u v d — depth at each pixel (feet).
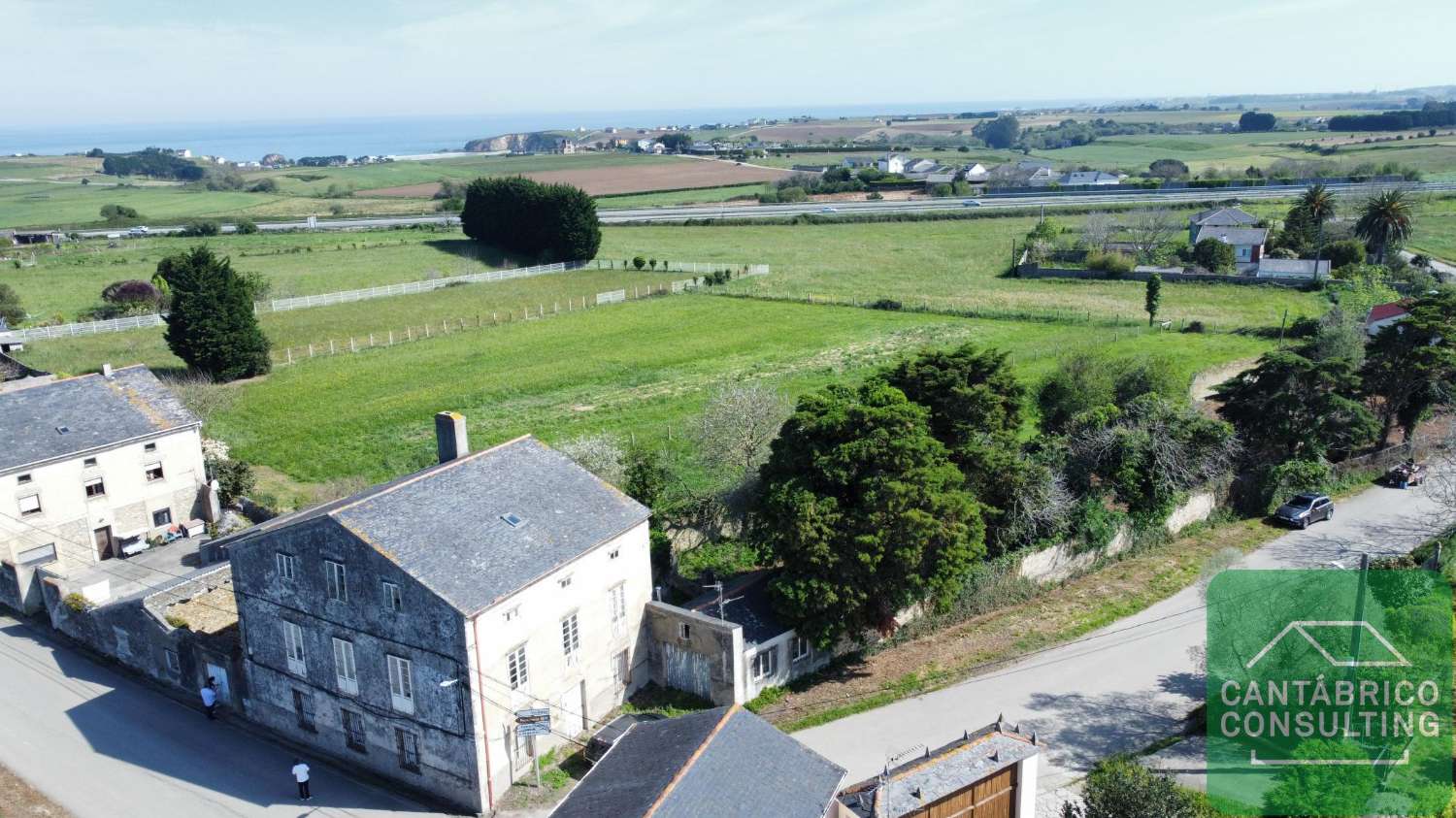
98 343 296.92
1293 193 535.60
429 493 117.29
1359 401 204.64
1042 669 133.69
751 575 150.51
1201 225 400.06
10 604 157.89
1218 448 179.83
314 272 412.36
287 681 122.01
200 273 261.65
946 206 581.12
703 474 186.29
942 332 312.09
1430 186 542.57
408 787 113.29
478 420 235.40
